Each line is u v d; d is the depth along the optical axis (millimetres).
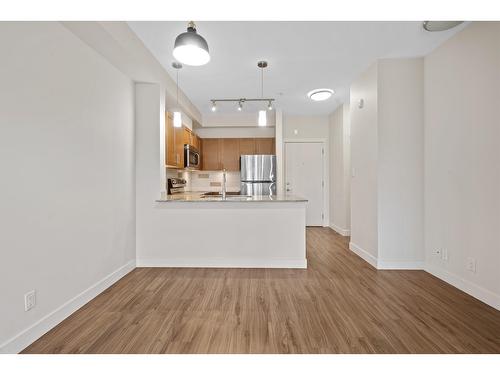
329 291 2666
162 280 2977
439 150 2971
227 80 3945
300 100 4973
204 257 3461
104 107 2738
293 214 3422
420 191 3287
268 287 2766
